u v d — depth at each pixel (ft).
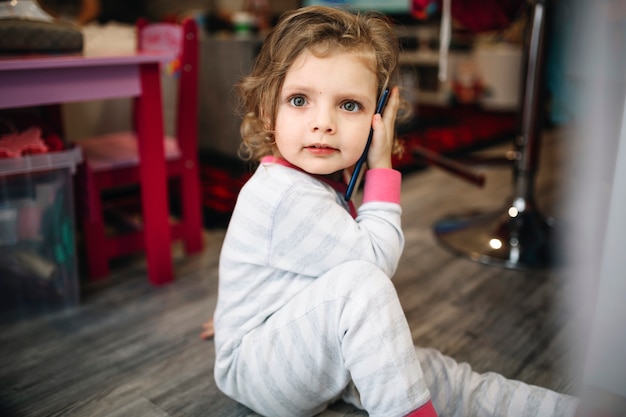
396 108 2.92
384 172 2.84
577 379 3.47
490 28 5.48
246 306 2.85
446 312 4.38
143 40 5.62
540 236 5.52
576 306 4.47
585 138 6.86
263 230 2.72
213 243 5.80
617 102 5.46
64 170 4.18
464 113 12.24
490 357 3.73
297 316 2.63
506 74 11.73
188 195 5.38
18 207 4.06
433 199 7.23
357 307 2.49
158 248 4.80
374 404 2.52
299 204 2.65
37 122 4.44
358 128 2.68
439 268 5.22
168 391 3.36
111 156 5.00
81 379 3.50
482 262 5.34
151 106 4.50
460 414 3.02
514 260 5.28
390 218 2.80
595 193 6.79
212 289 4.78
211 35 8.59
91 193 4.62
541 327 4.14
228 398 3.29
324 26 2.65
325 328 2.57
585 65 5.14
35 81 3.87
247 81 3.06
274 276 2.77
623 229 2.75
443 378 3.05
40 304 4.35
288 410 2.83
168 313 4.36
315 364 2.64
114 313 4.37
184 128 5.21
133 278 5.01
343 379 2.70
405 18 11.30
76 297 4.47
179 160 5.25
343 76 2.59
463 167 5.64
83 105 6.81
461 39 11.71
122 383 3.45
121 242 5.08
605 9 4.76
